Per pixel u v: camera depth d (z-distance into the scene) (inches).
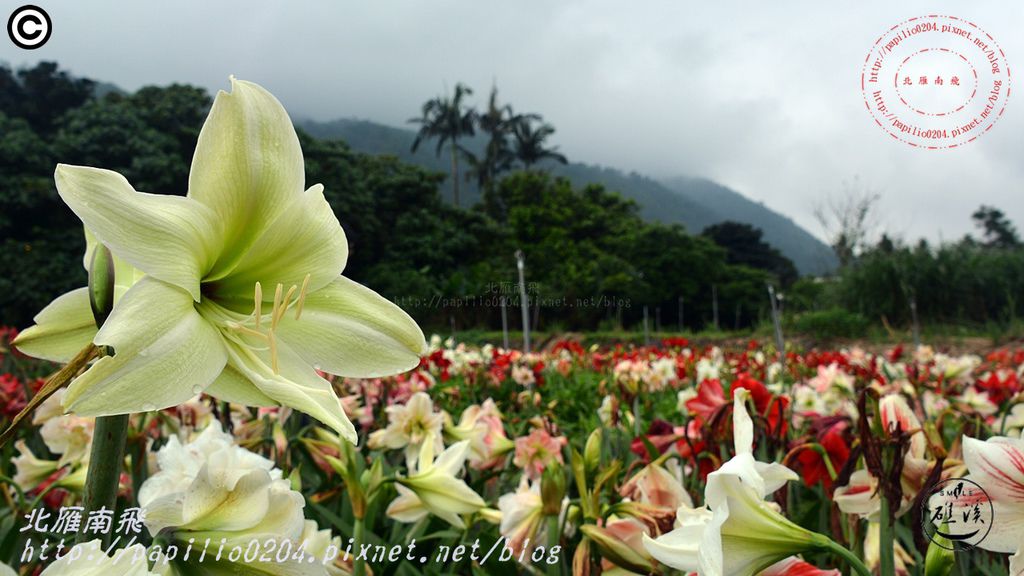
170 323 40.5
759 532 44.9
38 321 42.3
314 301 51.7
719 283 1692.9
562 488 88.9
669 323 1675.7
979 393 175.6
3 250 1008.2
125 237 39.7
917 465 69.0
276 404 45.7
